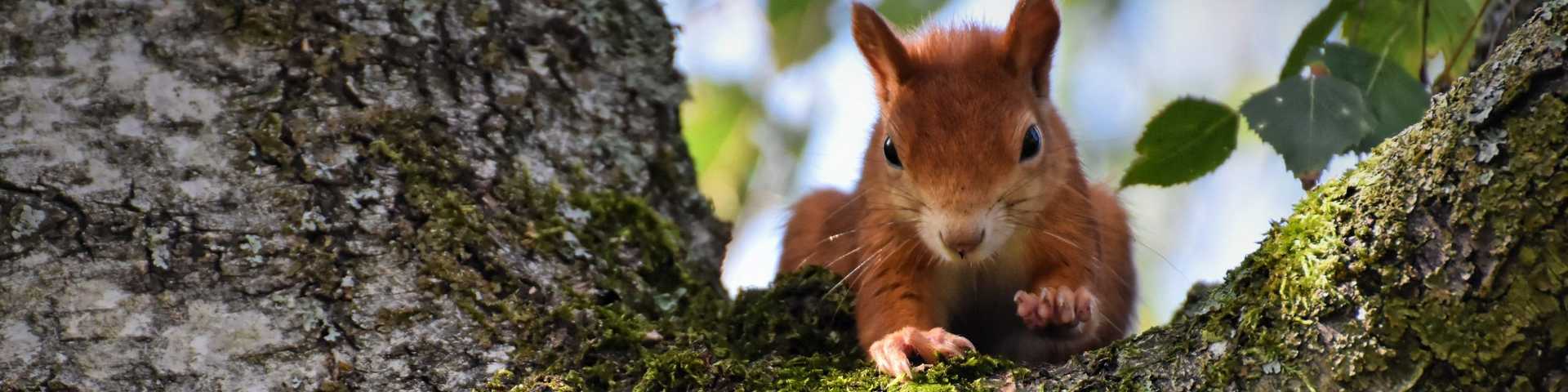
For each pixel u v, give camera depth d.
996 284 2.09
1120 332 2.12
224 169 2.00
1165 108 2.03
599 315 2.01
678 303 2.04
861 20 2.09
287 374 1.98
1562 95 1.93
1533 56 1.93
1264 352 1.95
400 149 2.02
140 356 1.98
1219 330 1.96
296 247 1.99
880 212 2.07
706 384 1.98
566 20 2.07
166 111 2.00
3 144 1.99
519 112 2.04
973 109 2.05
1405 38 2.05
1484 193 1.93
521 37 2.05
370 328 1.99
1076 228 2.08
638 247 2.04
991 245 2.04
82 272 1.98
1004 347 2.11
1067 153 2.08
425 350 1.99
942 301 2.09
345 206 2.00
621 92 2.07
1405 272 1.94
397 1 2.04
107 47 2.00
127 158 1.99
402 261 2.00
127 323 1.98
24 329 1.97
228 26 2.01
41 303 1.98
